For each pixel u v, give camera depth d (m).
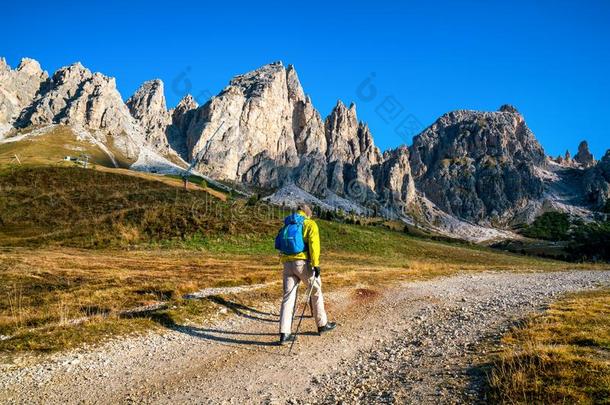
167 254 49.69
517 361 6.93
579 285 18.75
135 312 12.30
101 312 12.84
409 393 6.47
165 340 9.76
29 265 29.45
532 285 19.48
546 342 8.14
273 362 8.39
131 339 9.65
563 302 12.73
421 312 13.20
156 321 10.99
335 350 9.21
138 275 25.42
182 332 10.42
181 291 16.66
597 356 7.02
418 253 77.62
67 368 7.82
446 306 13.99
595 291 15.82
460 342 9.13
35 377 7.36
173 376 7.66
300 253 9.57
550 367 6.54
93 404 6.46
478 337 9.40
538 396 5.65
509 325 10.15
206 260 42.59
